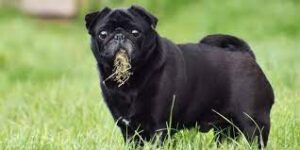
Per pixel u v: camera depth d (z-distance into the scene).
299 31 28.34
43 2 37.66
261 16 30.02
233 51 10.15
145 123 9.48
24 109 14.34
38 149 9.58
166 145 9.30
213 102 9.86
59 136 10.58
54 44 28.91
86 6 37.59
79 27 36.03
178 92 9.52
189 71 9.66
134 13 9.35
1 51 25.97
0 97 17.03
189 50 9.86
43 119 13.34
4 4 39.22
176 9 33.31
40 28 35.31
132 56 9.17
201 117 9.95
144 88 9.34
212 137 10.20
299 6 30.52
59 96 15.28
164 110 9.43
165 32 30.09
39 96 15.21
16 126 12.66
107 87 9.48
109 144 9.66
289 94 12.77
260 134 9.86
